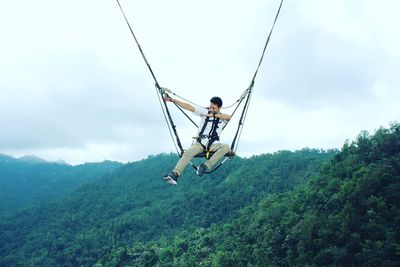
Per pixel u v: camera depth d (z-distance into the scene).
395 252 54.25
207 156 10.54
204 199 164.38
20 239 174.88
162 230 151.75
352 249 58.84
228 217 141.38
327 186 79.94
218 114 10.41
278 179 152.75
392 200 66.12
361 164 79.56
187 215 156.75
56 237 164.62
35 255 145.75
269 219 83.88
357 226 62.44
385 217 62.47
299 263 62.81
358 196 68.06
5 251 163.25
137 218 160.62
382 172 69.38
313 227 65.75
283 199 94.31
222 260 75.25
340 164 86.50
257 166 171.75
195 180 193.50
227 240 88.94
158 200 188.88
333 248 59.16
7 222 188.88
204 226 142.25
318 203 77.25
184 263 85.19
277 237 72.00
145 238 146.88
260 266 68.38
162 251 101.38
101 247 141.00
